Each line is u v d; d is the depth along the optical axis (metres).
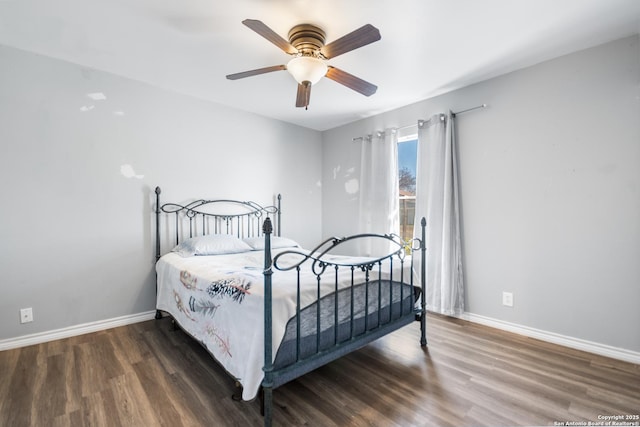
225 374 1.98
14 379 1.91
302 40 2.01
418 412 1.60
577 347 2.34
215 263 2.49
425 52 2.37
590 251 2.29
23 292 2.38
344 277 1.96
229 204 3.58
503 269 2.74
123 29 2.10
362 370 2.04
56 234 2.52
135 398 1.72
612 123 2.21
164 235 3.10
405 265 2.42
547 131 2.49
